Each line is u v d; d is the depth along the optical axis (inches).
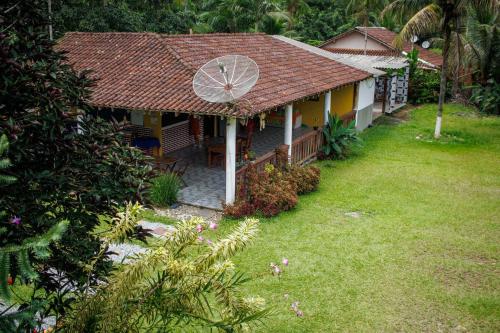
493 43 1163.3
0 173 174.9
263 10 1430.9
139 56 642.2
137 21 1048.8
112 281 197.3
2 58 175.5
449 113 1159.0
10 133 169.3
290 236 462.9
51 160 200.1
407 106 1250.6
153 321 201.6
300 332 315.6
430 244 453.7
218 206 526.6
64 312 202.1
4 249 121.6
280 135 866.8
